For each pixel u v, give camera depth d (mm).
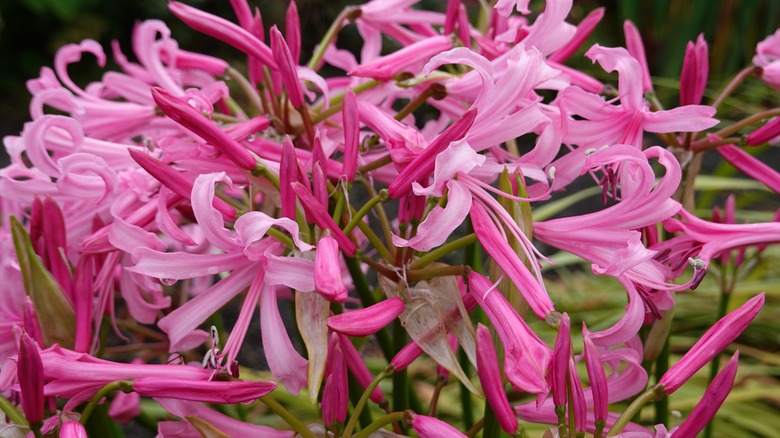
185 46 1978
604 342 417
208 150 440
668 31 1876
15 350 449
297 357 409
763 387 907
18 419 425
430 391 922
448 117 508
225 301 418
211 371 406
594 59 452
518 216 419
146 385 398
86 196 462
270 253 413
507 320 402
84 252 435
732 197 534
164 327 417
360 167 454
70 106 493
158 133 537
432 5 1964
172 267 412
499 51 507
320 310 410
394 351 484
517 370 389
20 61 1924
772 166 1551
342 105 458
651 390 396
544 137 438
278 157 464
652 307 432
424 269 426
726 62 1815
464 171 397
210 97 497
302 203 408
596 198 1468
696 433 392
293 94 462
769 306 1022
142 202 466
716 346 397
